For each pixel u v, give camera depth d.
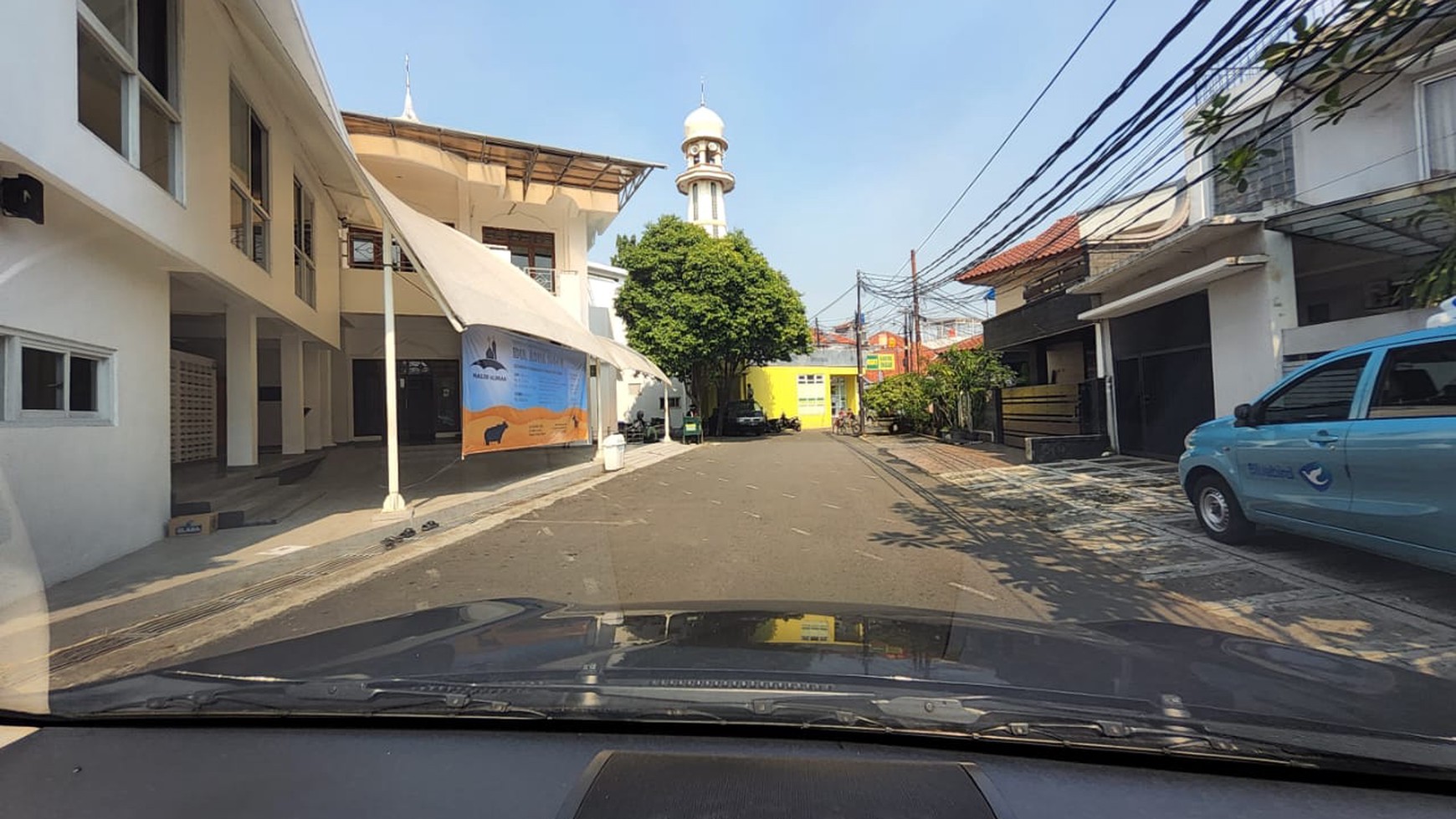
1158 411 13.52
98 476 6.57
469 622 3.18
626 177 20.36
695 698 2.16
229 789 1.91
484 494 11.28
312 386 18.33
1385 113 10.58
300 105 11.60
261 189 11.68
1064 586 5.75
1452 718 2.08
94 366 6.78
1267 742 1.91
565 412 14.55
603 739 2.09
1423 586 5.40
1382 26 4.27
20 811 1.84
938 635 2.89
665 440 26.17
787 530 8.45
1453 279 4.88
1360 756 1.84
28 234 5.68
